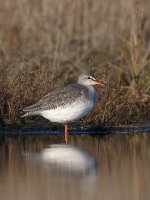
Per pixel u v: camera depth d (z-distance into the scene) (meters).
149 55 20.00
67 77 18.41
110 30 21.50
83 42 21.41
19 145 14.77
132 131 16.27
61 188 11.29
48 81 16.80
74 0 21.80
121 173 12.23
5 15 21.52
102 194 10.90
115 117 16.53
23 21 21.39
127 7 21.70
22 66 18.28
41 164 12.98
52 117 15.45
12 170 12.54
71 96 15.30
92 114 16.48
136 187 11.28
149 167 12.68
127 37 20.31
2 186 11.43
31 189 11.23
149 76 18.69
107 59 20.08
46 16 21.38
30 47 20.81
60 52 20.27
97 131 16.27
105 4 21.94
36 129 16.22
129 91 17.89
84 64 19.86
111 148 14.48
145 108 17.16
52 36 21.28
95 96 15.74
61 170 12.52
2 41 20.80
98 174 12.22
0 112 16.17
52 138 15.62
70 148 14.44
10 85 16.44
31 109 15.47
